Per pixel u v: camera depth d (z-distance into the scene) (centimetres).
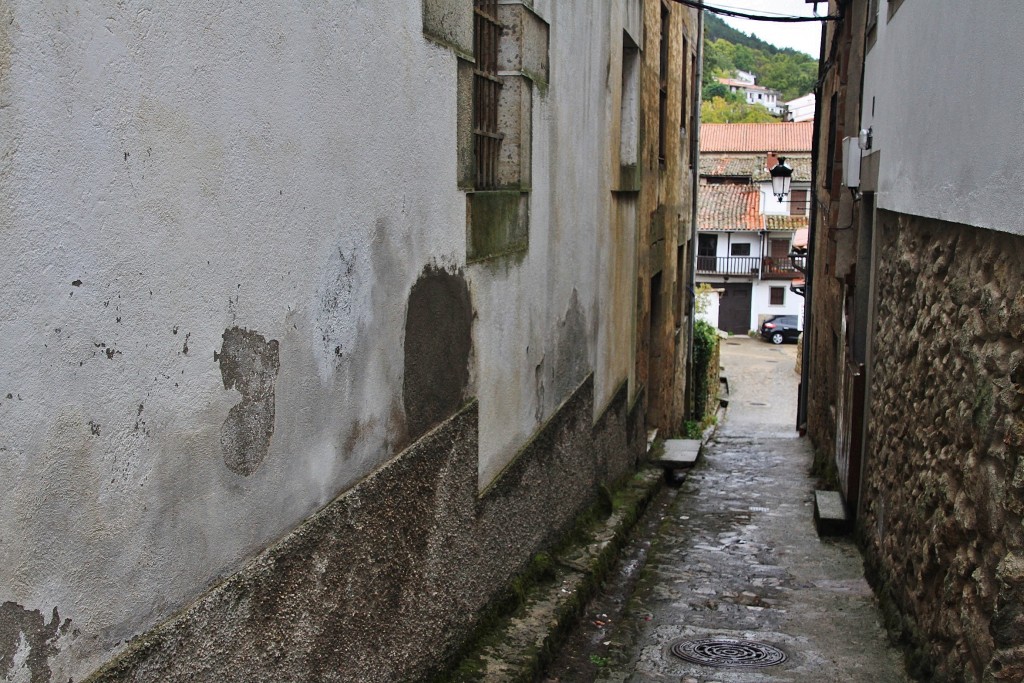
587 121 638
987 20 353
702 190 4697
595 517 708
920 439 472
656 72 949
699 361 1762
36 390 183
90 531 200
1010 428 315
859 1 842
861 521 696
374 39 317
